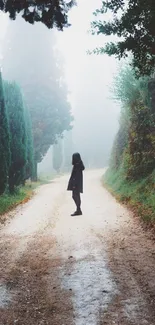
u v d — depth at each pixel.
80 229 8.40
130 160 16.83
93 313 3.80
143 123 15.46
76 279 4.87
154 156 14.73
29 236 8.07
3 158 15.60
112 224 8.84
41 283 4.84
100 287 4.52
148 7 4.76
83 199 15.56
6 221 10.59
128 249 6.30
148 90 13.63
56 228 8.80
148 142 15.31
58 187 24.73
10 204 14.16
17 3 5.78
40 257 6.15
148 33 5.12
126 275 4.91
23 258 6.16
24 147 20.05
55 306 4.05
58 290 4.53
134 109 16.23
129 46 5.42
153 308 3.83
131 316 3.68
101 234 7.70
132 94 16.17
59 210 12.34
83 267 5.38
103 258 5.81
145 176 14.88
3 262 5.98
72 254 6.20
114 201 14.08
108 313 3.78
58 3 5.77
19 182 19.77
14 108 19.61
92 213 10.98
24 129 20.34
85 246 6.70
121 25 5.21
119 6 5.31
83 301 4.12
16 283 4.89
